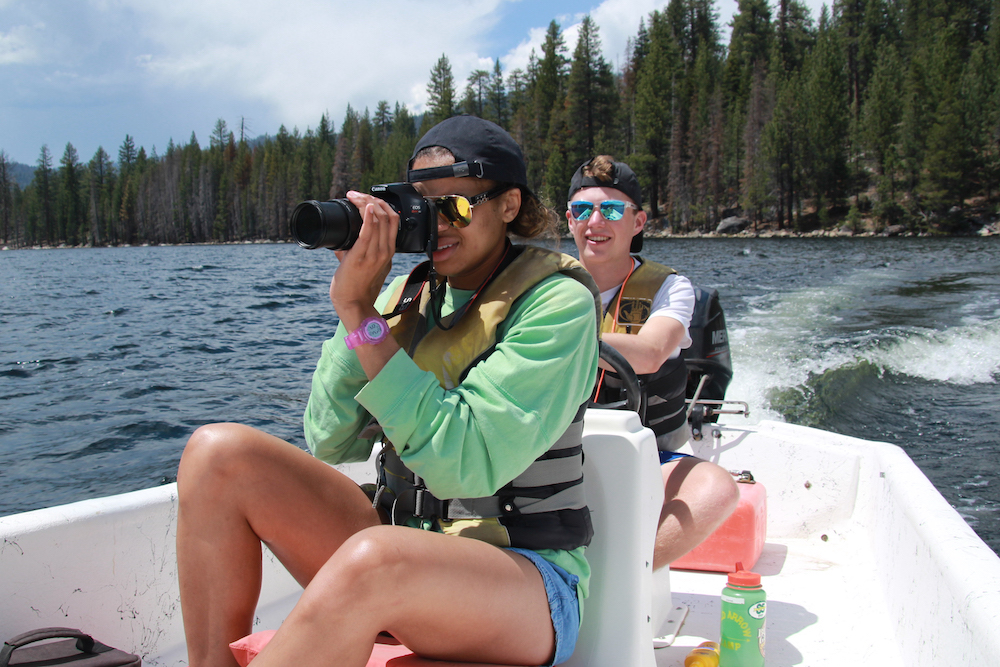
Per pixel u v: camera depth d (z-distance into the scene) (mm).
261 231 91375
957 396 6527
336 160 87312
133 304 16453
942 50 53906
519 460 1084
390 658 1069
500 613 1022
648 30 79625
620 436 1351
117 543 1468
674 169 59562
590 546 1362
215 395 7246
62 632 1274
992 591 1137
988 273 19234
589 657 1348
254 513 1124
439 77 81562
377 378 1063
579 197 2328
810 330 9609
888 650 1655
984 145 46938
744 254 30000
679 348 2162
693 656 1502
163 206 96750
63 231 101188
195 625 1126
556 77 69625
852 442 2496
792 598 1983
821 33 65750
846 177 52031
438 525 1192
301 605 895
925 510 1580
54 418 6324
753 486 2273
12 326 12625
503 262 1267
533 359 1096
